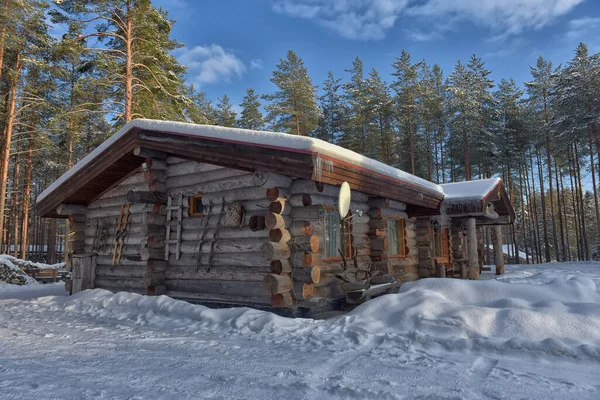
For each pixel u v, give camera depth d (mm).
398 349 4352
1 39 19219
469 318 4832
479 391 3039
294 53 34562
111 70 17766
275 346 4711
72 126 21328
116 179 10367
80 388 3166
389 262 9422
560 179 36688
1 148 21625
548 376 3418
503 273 15406
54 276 19109
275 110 32594
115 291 9969
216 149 7332
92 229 10945
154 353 4441
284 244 6805
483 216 12969
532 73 35594
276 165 6547
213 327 5941
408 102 33438
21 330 5996
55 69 21594
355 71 38719
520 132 36188
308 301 6715
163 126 8133
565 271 14266
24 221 24172
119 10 18141
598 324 4363
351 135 37094
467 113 31781
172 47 23734
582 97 25594
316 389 3111
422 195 10844
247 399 2910
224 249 7832
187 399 2910
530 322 4535
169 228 8766
